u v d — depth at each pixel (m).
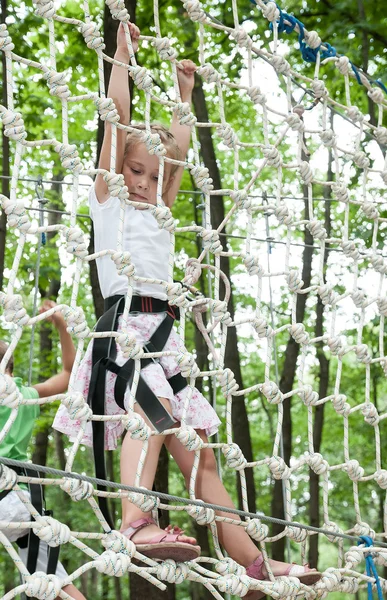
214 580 2.73
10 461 2.15
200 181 3.04
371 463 15.28
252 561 2.99
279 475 3.02
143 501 2.61
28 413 3.00
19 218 2.25
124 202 2.69
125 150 3.16
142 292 3.03
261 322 3.06
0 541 2.14
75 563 15.94
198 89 10.12
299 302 10.55
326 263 11.69
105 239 3.10
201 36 3.28
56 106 12.28
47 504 15.40
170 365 3.02
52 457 16.39
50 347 12.77
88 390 2.97
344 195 3.67
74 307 2.39
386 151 4.21
